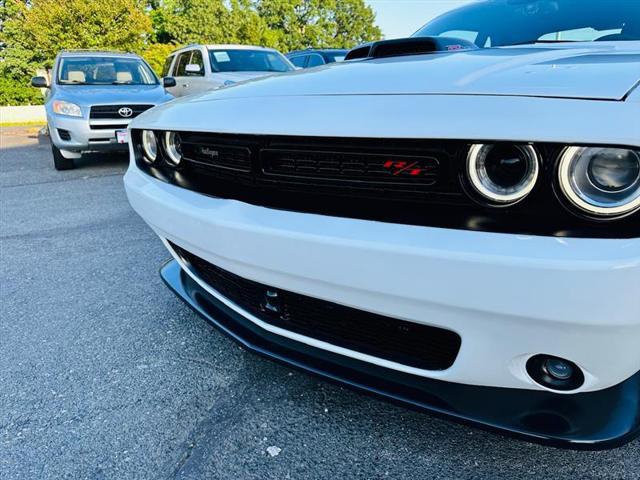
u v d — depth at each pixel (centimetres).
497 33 238
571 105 96
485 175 102
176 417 172
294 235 124
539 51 159
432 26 274
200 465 151
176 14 3316
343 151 119
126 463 152
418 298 109
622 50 151
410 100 116
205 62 816
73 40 1992
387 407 173
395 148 111
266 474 146
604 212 92
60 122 632
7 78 2216
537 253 95
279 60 877
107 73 743
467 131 101
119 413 175
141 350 216
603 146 90
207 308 188
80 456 156
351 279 118
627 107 92
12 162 805
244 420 169
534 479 139
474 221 104
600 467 141
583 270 91
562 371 112
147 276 300
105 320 244
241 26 3291
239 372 197
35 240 377
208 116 156
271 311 157
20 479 147
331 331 146
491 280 99
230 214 142
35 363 208
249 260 138
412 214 112
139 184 191
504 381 116
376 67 157
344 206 122
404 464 147
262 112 139
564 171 94
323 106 128
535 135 94
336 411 172
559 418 118
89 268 315
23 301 268
